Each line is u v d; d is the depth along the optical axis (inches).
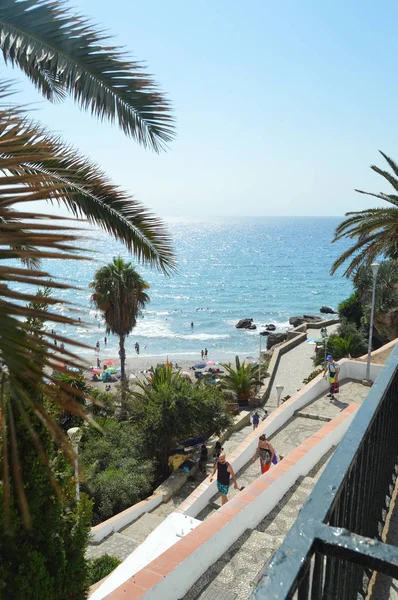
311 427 432.1
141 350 2311.8
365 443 67.9
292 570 36.7
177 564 164.1
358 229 744.3
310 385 494.0
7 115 91.1
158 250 248.7
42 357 73.2
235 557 187.9
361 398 486.6
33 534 166.9
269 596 34.3
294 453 265.6
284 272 5383.9
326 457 289.1
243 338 2554.1
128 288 929.5
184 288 4382.4
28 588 163.2
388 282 1014.4
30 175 81.1
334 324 1919.3
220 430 748.6
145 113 206.2
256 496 215.6
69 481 183.6
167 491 602.2
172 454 737.0
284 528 215.5
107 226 231.5
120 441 693.3
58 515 172.1
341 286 4399.6
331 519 50.7
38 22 185.2
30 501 160.9
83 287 74.6
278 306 3496.6
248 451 406.3
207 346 2401.6
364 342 1137.4
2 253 70.6
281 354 1526.8
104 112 205.0
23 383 80.4
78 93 200.8
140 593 149.1
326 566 49.9
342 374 545.3
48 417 77.8
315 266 5905.5
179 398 714.2
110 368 1654.8
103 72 195.8
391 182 748.6
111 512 572.1
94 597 221.6
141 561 247.9
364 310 1159.6
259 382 1106.1
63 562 178.4
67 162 202.4
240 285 4515.3
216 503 373.1
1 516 156.9
